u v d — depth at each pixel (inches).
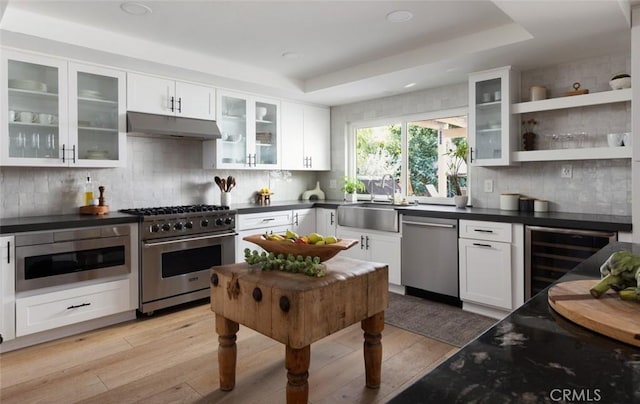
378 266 86.4
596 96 121.4
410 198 184.9
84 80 131.3
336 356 105.7
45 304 113.6
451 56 129.7
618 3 90.6
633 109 102.6
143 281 132.4
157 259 135.8
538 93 135.9
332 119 215.0
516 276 125.3
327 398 85.6
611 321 35.3
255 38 128.0
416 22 116.0
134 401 84.7
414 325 126.3
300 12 109.1
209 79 153.4
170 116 149.4
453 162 170.6
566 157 128.3
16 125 119.5
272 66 158.1
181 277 142.1
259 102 180.4
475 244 134.1
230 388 88.7
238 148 173.2
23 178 130.2
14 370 98.1
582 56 129.3
